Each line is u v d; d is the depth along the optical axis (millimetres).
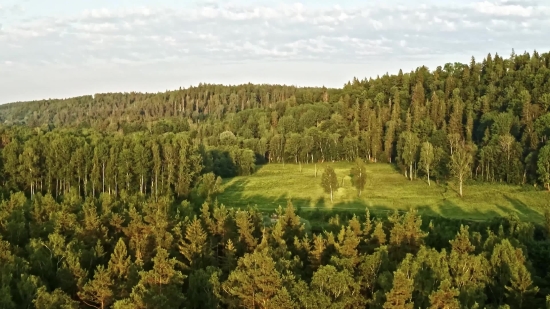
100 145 119000
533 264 64375
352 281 50469
